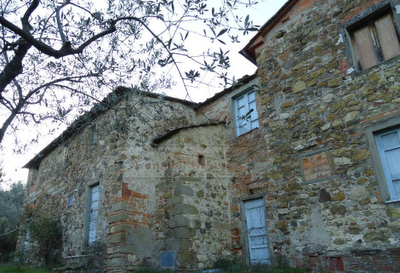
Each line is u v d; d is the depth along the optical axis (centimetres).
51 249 987
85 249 823
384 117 549
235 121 895
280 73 728
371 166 544
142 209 776
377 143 557
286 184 652
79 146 1027
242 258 743
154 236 768
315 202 597
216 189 804
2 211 1585
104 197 813
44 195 1195
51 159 1233
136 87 502
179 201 732
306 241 592
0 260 1241
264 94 745
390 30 593
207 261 712
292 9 750
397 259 481
